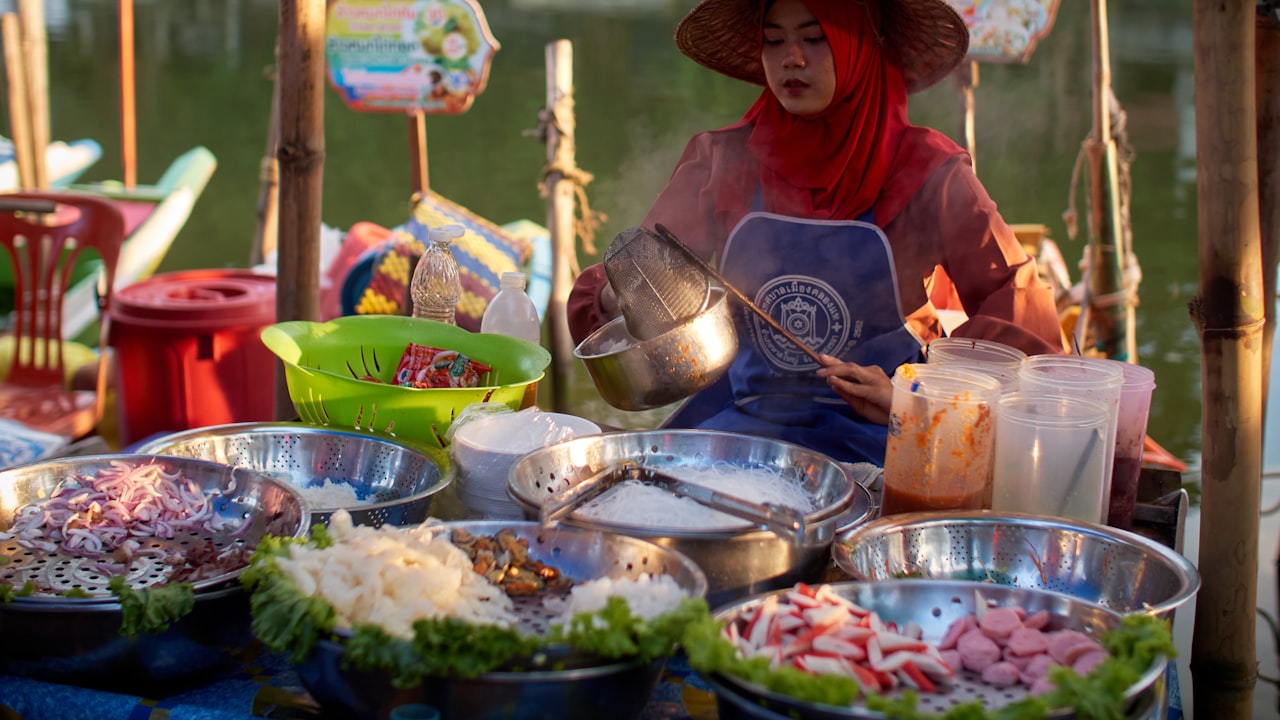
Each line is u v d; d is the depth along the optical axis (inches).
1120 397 61.6
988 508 61.1
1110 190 156.3
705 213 91.2
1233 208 63.4
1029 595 48.3
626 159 333.4
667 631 42.9
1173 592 51.1
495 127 376.5
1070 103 350.6
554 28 547.5
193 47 520.4
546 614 48.9
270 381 150.2
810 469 62.8
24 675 50.3
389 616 44.8
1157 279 242.1
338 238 187.6
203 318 143.6
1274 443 163.2
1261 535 145.7
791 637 44.4
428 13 154.1
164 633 48.6
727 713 41.7
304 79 94.5
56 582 52.8
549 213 163.3
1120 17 496.7
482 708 42.8
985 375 60.4
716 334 65.5
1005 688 44.2
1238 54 61.7
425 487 66.5
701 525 53.1
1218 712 70.2
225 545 57.2
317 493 66.4
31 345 147.7
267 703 49.9
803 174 84.5
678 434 65.6
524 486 57.4
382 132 372.8
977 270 81.1
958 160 82.6
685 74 452.4
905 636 47.4
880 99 83.8
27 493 60.7
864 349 84.0
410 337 83.5
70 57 481.4
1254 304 64.8
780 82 81.6
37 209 141.6
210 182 323.0
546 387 200.8
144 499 59.6
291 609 44.6
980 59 151.0
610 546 51.2
